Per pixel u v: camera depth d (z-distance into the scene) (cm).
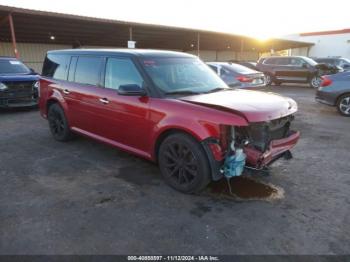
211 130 326
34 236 281
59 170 438
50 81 559
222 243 273
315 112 908
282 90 1579
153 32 2127
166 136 378
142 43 2655
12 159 483
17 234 283
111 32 2066
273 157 363
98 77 461
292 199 354
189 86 416
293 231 291
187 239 279
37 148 540
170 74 417
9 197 356
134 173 427
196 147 341
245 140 336
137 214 321
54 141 583
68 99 516
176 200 351
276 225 301
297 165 459
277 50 4125
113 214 320
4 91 848
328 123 753
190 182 358
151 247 268
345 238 281
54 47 2341
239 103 350
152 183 396
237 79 1054
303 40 3803
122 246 268
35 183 395
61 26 1791
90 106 470
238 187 383
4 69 950
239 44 3162
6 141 586
